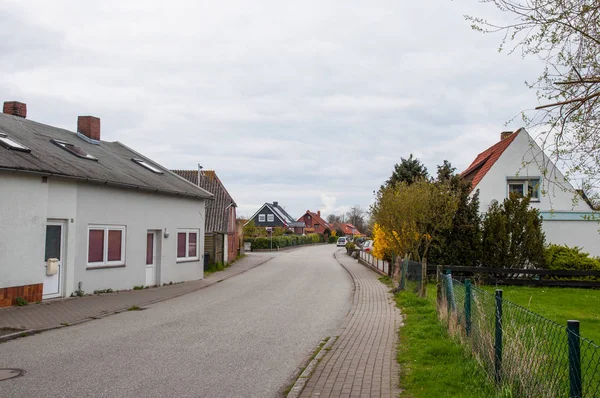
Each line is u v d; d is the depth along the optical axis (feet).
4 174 43.04
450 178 75.41
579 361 13.52
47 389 21.59
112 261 59.41
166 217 71.72
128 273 62.18
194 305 50.75
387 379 22.63
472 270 70.38
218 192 135.64
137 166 76.28
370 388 21.33
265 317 42.83
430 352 26.25
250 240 208.54
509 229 73.46
